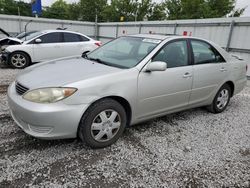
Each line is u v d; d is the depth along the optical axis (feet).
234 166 9.55
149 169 8.98
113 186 7.97
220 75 14.29
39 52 27.91
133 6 104.73
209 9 83.87
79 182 8.02
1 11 132.98
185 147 10.71
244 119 14.58
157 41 11.87
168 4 97.14
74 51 29.94
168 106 12.00
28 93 8.87
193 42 13.10
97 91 9.20
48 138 8.77
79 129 9.39
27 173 8.25
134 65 10.63
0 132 10.89
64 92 8.62
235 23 28.45
